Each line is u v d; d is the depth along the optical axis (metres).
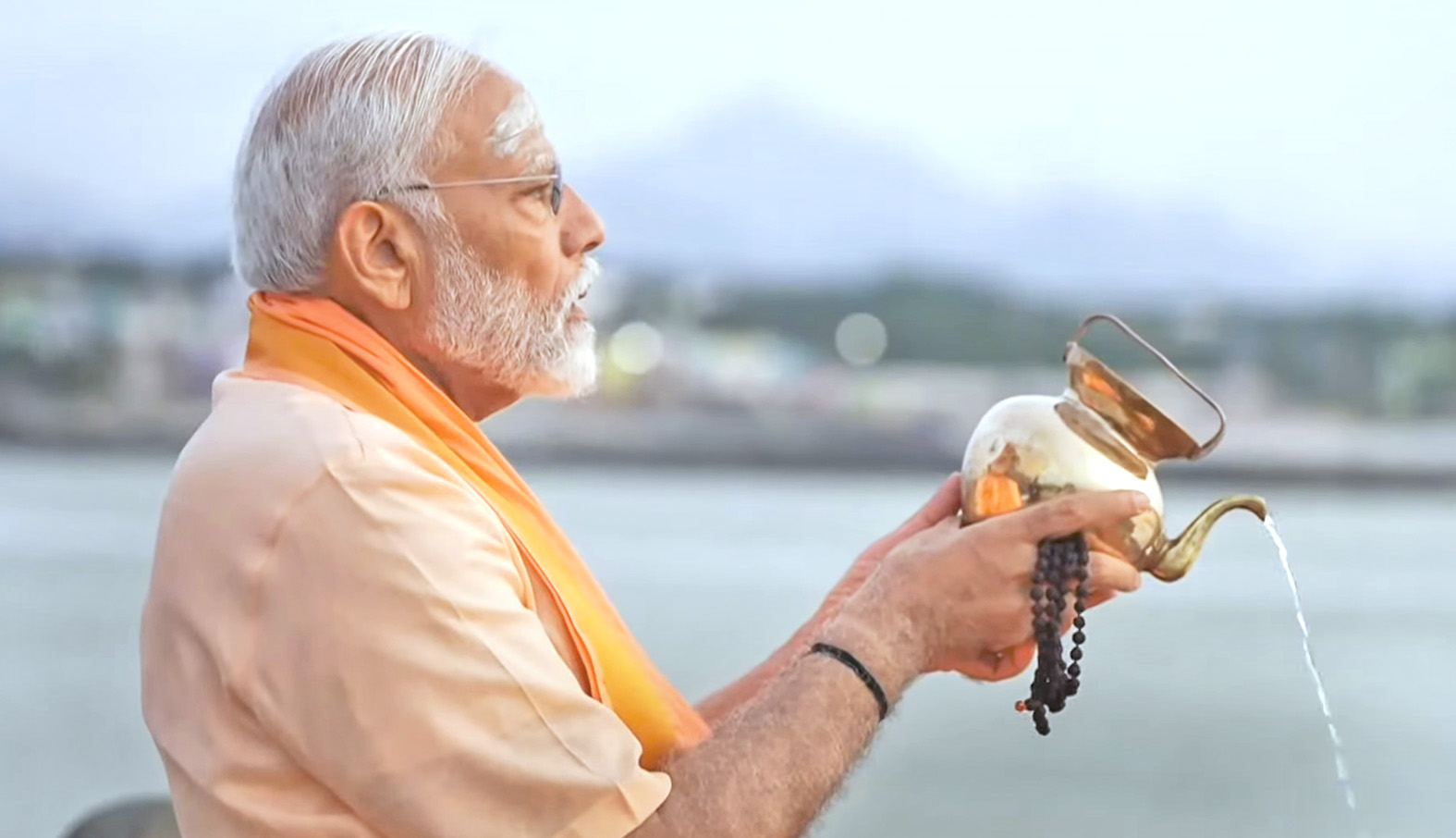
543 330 2.12
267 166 2.09
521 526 2.04
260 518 1.88
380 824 1.82
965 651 1.98
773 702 1.93
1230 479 33.50
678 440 40.44
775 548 19.75
